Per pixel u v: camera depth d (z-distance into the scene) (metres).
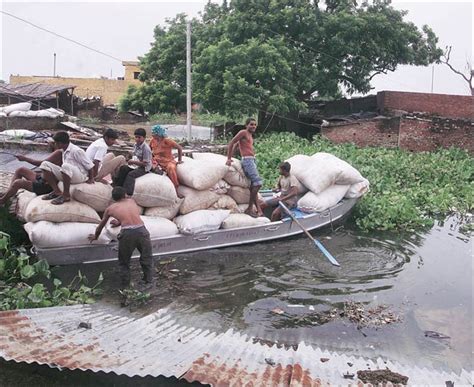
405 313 6.52
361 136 21.08
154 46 23.41
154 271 7.52
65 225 7.11
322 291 7.15
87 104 26.69
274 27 20.77
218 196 8.62
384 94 22.66
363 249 9.07
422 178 15.16
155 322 5.84
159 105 22.27
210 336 5.55
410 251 9.13
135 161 7.85
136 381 4.38
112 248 7.50
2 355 4.24
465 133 20.31
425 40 22.89
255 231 8.80
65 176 7.04
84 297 6.23
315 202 9.55
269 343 5.58
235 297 6.86
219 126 21.58
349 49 20.69
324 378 4.48
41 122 16.81
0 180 9.12
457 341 5.80
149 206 7.99
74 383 4.36
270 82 19.47
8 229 7.84
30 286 6.60
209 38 21.64
